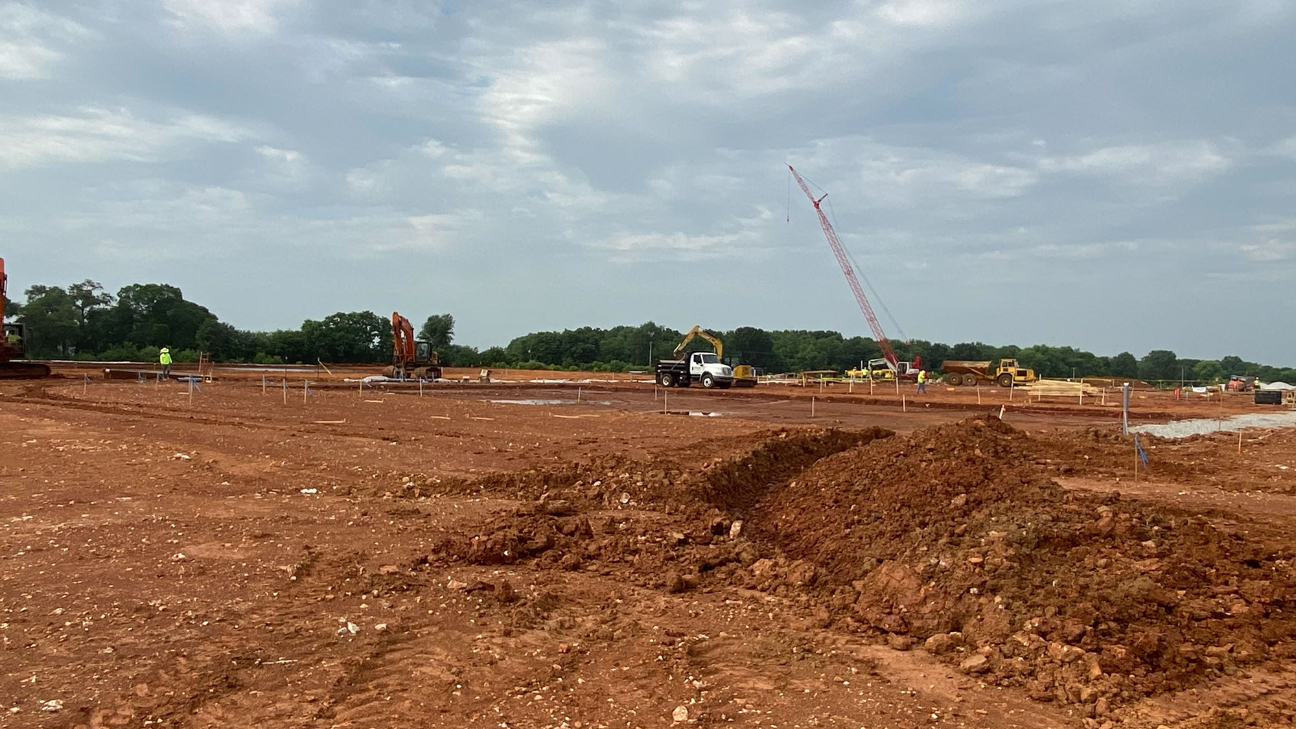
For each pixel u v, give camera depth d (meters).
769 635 6.83
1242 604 6.64
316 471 14.52
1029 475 9.46
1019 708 5.45
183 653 6.29
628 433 20.97
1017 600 6.69
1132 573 7.11
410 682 5.84
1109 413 33.47
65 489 12.66
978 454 10.17
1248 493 13.11
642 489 11.76
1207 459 16.94
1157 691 5.51
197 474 14.02
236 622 7.00
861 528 8.94
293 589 7.95
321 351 97.62
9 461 14.92
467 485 13.22
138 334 95.38
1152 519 8.27
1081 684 5.59
